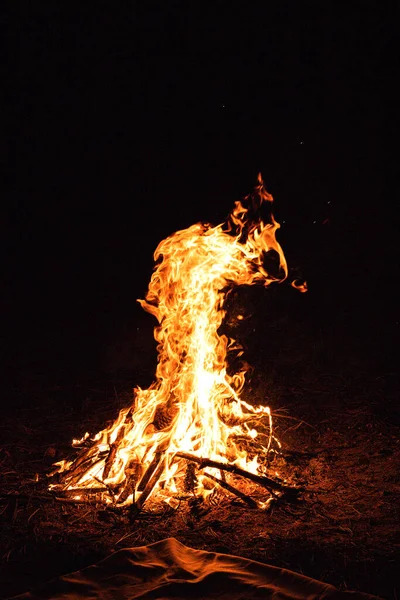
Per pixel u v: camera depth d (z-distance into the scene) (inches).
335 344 318.0
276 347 317.1
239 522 179.3
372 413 251.3
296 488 191.8
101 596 143.2
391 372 289.7
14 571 158.7
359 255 413.1
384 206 472.7
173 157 568.1
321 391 274.4
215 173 541.0
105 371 302.7
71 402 271.6
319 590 141.0
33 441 236.8
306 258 412.2
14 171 561.6
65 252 454.6
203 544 168.2
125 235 472.4
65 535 173.8
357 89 586.2
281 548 165.3
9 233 483.2
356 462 214.8
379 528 175.3
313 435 236.8
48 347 331.9
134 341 329.4
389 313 346.9
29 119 595.8
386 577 152.2
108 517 182.1
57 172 562.6
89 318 364.2
